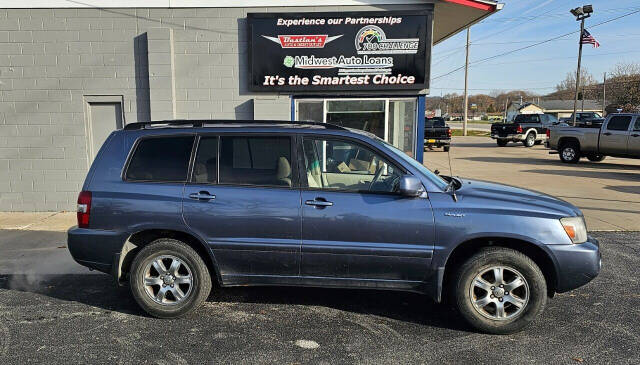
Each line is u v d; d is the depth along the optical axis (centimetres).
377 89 868
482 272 393
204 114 895
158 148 433
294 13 856
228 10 872
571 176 1370
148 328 408
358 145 420
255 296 486
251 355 359
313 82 871
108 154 436
